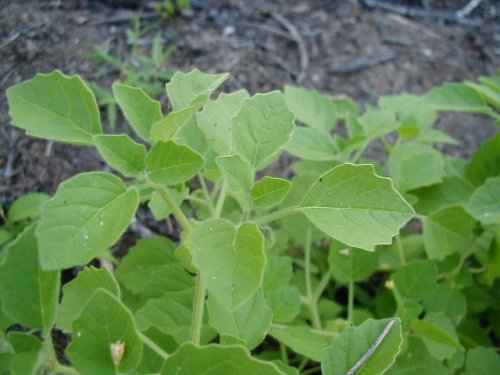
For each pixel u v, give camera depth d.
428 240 0.37
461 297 0.38
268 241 0.26
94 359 0.18
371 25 0.66
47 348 0.19
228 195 0.36
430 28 0.68
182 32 0.58
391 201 0.20
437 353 0.32
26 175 0.42
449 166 0.44
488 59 0.66
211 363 0.17
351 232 0.20
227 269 0.18
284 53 0.59
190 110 0.21
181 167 0.21
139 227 0.43
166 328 0.28
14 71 0.46
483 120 0.60
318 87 0.58
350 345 0.22
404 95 0.47
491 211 0.33
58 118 0.21
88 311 0.17
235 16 0.62
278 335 0.29
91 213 0.18
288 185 0.21
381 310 0.39
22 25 0.50
